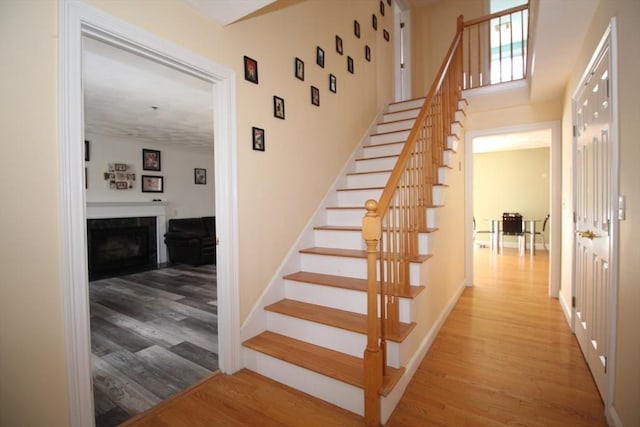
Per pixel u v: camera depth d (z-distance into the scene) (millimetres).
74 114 1396
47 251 1346
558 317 3158
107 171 5465
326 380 1858
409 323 2098
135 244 5832
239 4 1854
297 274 2666
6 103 1236
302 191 2844
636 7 1336
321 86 3135
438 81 2949
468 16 5621
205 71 1970
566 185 3236
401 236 2094
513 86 3762
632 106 1388
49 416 1369
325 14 3234
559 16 2033
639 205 1317
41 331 1341
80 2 1408
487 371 2164
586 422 1669
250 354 2186
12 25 1246
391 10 4824
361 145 3863
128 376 2156
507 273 5094
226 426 1681
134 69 2801
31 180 1302
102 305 3613
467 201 4258
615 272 1575
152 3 1690
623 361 1471
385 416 1681
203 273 5258
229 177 2111
